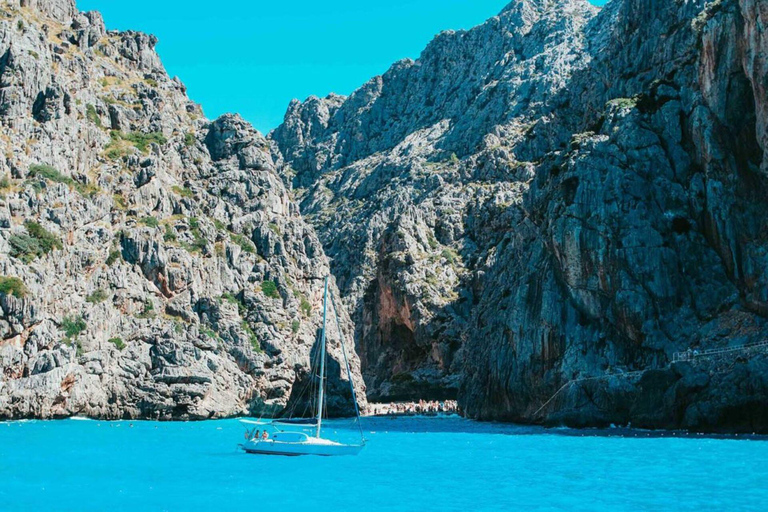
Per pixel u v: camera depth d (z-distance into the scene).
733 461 57.91
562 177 104.31
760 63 89.00
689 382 81.12
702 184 97.81
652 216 97.75
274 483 52.50
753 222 92.25
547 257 104.56
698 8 132.25
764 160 90.38
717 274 94.25
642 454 63.38
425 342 172.12
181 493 48.72
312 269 139.75
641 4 145.50
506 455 66.19
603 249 96.69
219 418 109.56
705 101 98.44
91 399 102.56
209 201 134.62
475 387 117.31
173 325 113.50
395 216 199.38
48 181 109.44
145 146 131.88
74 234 110.25
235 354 117.88
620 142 102.38
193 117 151.50
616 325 95.88
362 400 139.62
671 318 93.38
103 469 58.06
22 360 97.75
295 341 127.44
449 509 43.88
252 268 130.38
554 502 45.25
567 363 96.12
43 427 90.38
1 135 110.50
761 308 88.12
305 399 127.06
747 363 78.75
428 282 176.88
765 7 87.31
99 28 146.62
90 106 128.38
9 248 100.31
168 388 106.75
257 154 145.00
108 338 107.94
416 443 78.19
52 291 102.62
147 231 118.06
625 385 88.75
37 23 134.00
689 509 42.56
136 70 148.62
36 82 117.94
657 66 128.12
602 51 199.38
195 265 121.12
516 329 104.50
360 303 195.88
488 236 187.38
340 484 51.97
